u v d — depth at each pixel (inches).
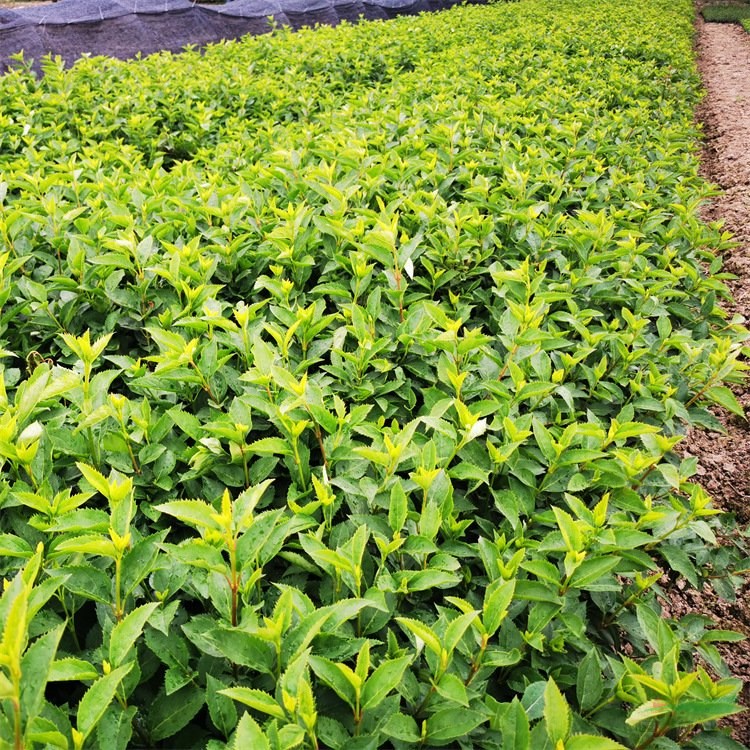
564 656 69.4
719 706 51.7
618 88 279.9
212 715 54.8
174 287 113.6
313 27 551.8
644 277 125.2
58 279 105.0
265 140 195.2
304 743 51.1
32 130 203.9
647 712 51.7
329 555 59.7
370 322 100.3
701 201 165.6
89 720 44.9
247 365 91.5
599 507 66.7
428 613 68.2
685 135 223.6
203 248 118.6
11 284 107.2
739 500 144.6
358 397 91.0
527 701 59.4
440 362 90.1
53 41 408.5
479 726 60.1
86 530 61.1
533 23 460.4
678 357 108.1
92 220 122.5
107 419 81.4
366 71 317.7
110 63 309.9
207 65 311.4
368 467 80.1
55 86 263.4
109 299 108.6
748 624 119.7
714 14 1043.3
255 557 59.1
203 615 61.1
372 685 52.5
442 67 295.0
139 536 70.3
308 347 100.4
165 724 55.6
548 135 206.8
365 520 71.6
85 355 79.1
